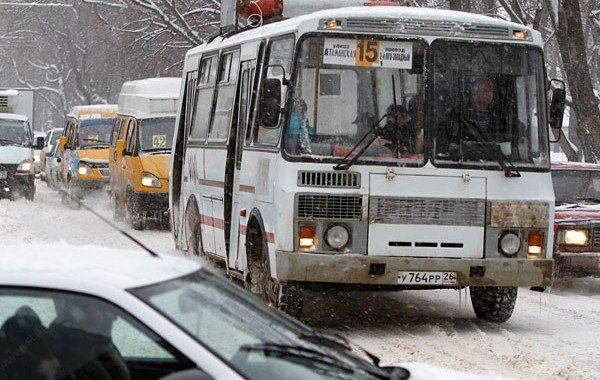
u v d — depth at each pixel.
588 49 51.75
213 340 5.64
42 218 31.58
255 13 17.95
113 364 5.71
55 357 5.77
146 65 60.91
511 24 14.67
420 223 14.14
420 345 13.52
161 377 5.63
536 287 15.10
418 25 14.39
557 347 13.62
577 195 20.22
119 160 31.59
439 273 14.15
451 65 14.45
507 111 14.54
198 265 6.67
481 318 15.77
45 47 92.88
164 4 51.44
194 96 19.98
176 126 21.45
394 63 14.32
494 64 14.57
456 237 14.23
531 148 14.59
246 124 16.00
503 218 14.34
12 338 5.89
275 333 6.04
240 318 5.98
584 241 18.45
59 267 5.92
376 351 12.99
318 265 13.84
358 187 14.05
